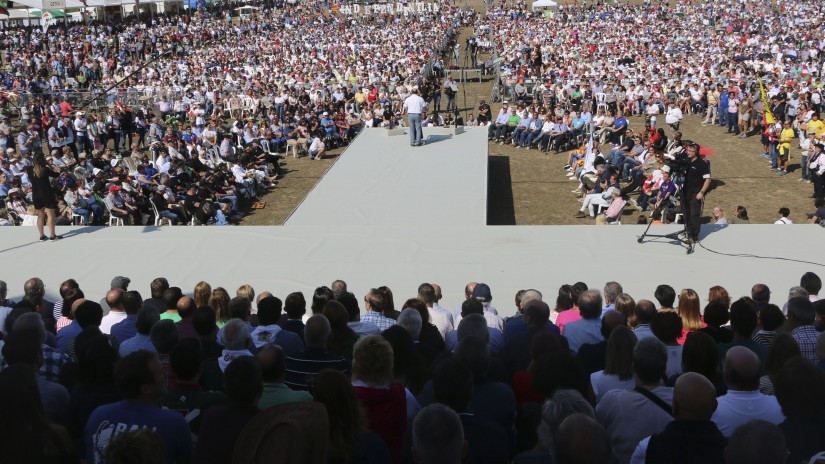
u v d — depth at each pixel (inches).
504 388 189.9
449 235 509.4
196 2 2615.7
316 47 1996.8
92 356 187.5
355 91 1384.1
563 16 2576.3
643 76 1409.9
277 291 425.1
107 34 1999.3
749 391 179.6
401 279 437.1
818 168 753.6
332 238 509.0
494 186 870.4
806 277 338.6
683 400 152.7
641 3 2888.8
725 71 1455.5
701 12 2632.9
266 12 2755.9
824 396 155.3
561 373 181.8
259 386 165.5
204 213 713.6
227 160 918.4
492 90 1486.2
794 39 1948.8
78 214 685.9
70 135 991.6
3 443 144.5
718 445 148.3
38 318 210.2
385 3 2925.7
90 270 462.3
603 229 512.4
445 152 844.6
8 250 498.6
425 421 138.4
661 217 679.7
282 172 960.9
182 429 165.9
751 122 1110.4
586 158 810.2
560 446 126.2
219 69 1631.4
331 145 1101.1
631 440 177.8
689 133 1122.7
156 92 1300.4
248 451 94.2
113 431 162.1
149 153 1042.7
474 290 329.1
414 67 1569.9
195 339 201.3
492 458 164.6
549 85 1317.7
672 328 230.7
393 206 631.8
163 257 481.1
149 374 166.6
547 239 496.1
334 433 147.7
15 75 1476.4
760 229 507.8
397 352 212.5
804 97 1041.5
